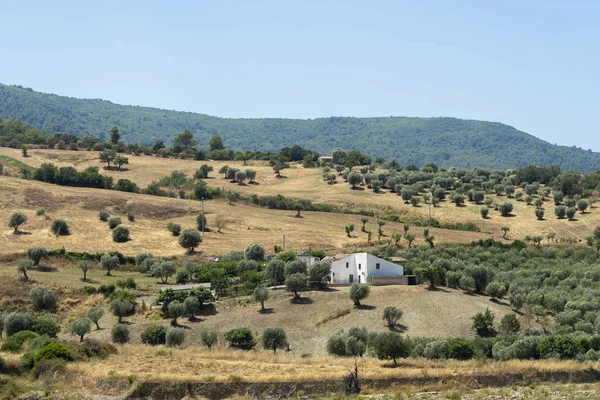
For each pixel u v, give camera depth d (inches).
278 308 4252.0
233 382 2043.6
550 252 6333.7
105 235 6338.6
